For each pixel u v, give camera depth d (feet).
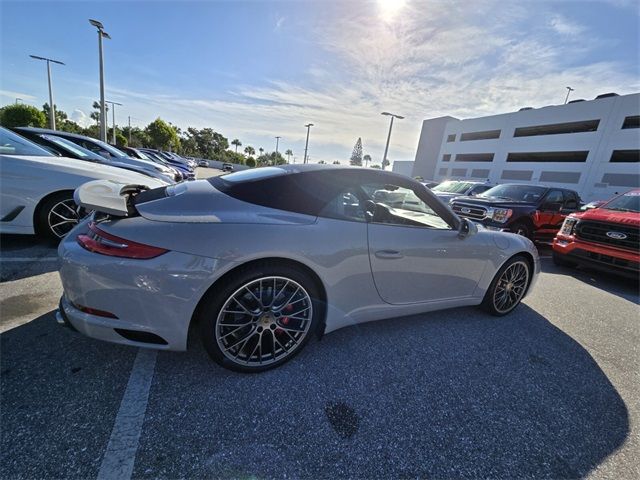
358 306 6.54
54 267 9.16
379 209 6.61
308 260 5.57
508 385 6.08
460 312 9.15
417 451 4.44
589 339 8.31
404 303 7.15
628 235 12.81
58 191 10.43
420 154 156.97
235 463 4.01
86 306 4.82
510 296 9.17
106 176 11.28
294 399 5.17
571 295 11.89
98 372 5.27
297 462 4.11
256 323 5.52
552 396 5.88
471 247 7.73
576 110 86.48
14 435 4.01
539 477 4.21
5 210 9.81
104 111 45.88
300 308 5.94
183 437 4.29
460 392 5.74
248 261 5.15
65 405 4.55
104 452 3.95
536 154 98.17
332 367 6.08
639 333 9.00
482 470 4.25
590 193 82.23
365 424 4.81
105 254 4.67
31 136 15.30
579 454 4.64
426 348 7.07
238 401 5.00
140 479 3.68
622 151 76.74
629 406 5.80
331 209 6.06
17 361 5.30
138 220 4.95
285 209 5.73
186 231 4.90
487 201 19.29
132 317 4.81
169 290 4.76
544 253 19.86
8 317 6.52
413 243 6.75
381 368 6.20
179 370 5.54
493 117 113.39
